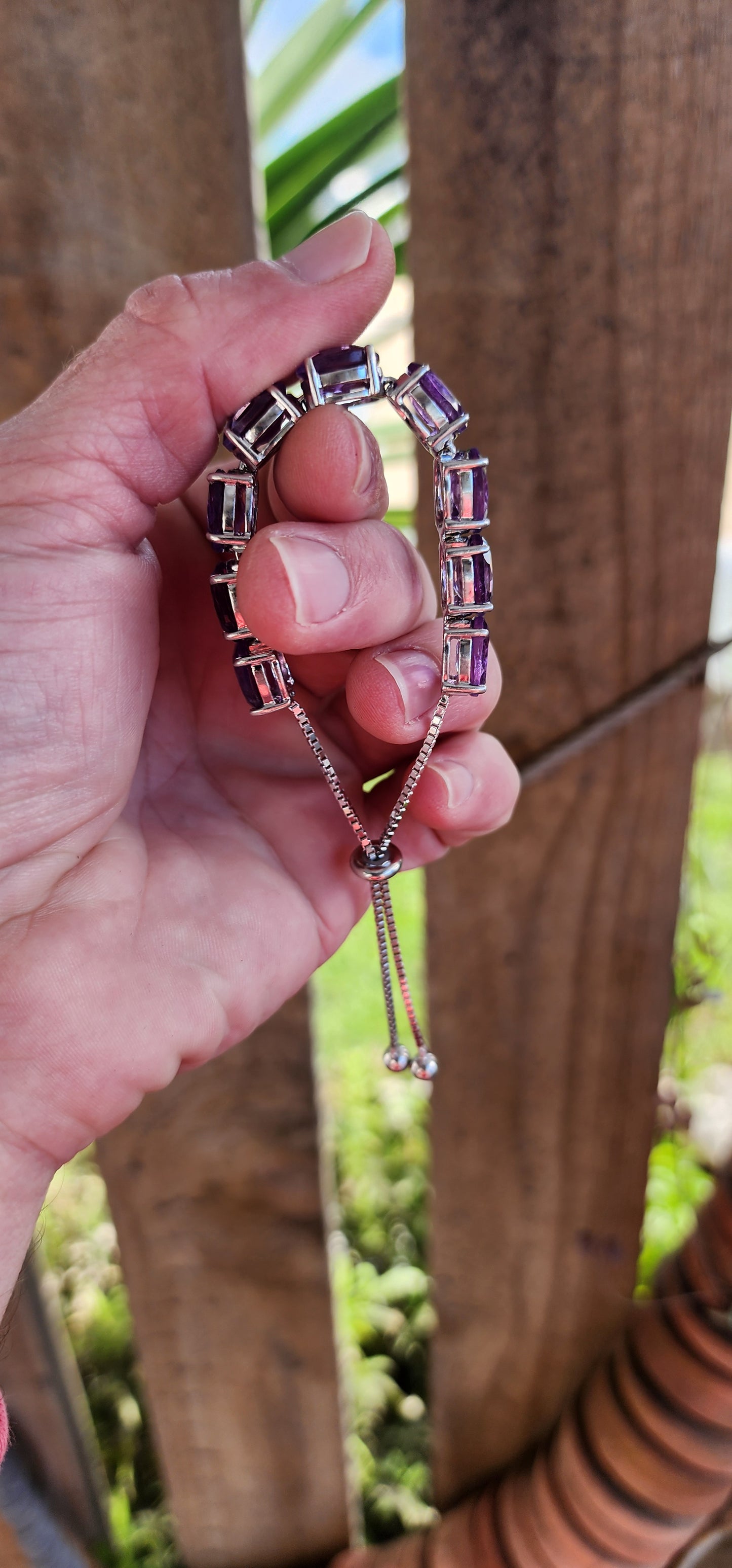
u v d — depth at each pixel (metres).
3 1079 0.11
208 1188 0.21
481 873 0.19
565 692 0.17
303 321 0.11
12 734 0.12
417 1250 0.33
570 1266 0.23
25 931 0.12
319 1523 0.25
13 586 0.11
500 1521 0.22
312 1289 0.22
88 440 0.11
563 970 0.20
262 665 0.13
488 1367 0.24
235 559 0.12
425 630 0.13
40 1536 0.23
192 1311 0.22
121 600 0.12
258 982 0.14
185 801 0.15
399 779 0.16
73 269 0.15
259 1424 0.24
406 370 0.12
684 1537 0.20
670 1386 0.18
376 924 0.14
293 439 0.11
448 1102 0.21
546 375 0.15
